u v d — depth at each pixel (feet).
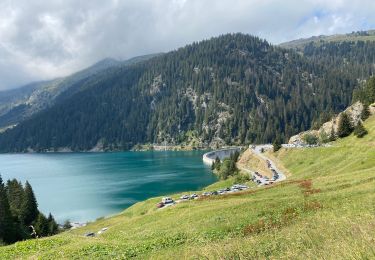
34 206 364.79
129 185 577.02
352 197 108.17
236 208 139.33
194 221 135.85
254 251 53.21
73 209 434.30
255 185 374.02
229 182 466.29
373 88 501.15
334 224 56.08
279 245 54.34
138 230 155.74
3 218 280.92
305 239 50.39
